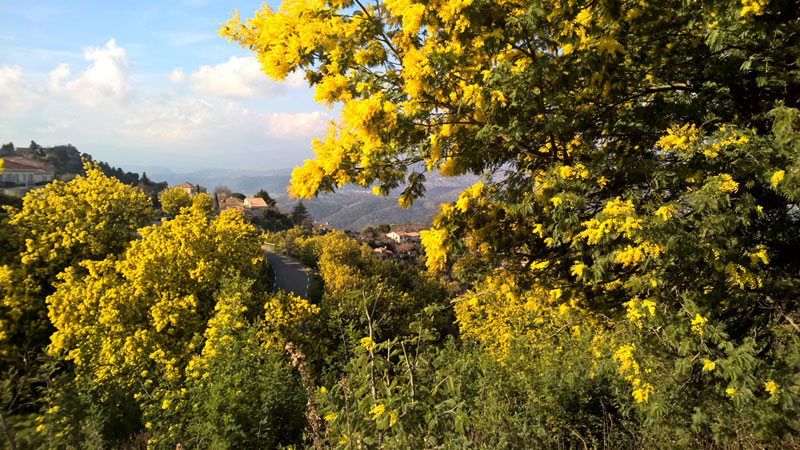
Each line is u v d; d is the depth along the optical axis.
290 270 36.62
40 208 18.75
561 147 4.08
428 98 3.84
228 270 13.83
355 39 4.13
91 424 3.65
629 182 3.59
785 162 2.92
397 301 15.27
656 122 3.94
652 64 4.16
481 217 4.33
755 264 3.08
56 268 17.61
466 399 2.73
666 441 3.46
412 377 2.35
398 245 78.31
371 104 3.61
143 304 12.42
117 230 20.98
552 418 4.09
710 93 3.96
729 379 3.16
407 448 2.10
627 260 3.05
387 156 4.00
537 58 3.51
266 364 5.32
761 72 3.43
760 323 3.59
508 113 3.69
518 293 4.57
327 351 10.31
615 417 4.24
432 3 3.53
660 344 3.53
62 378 3.77
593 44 3.47
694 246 2.91
